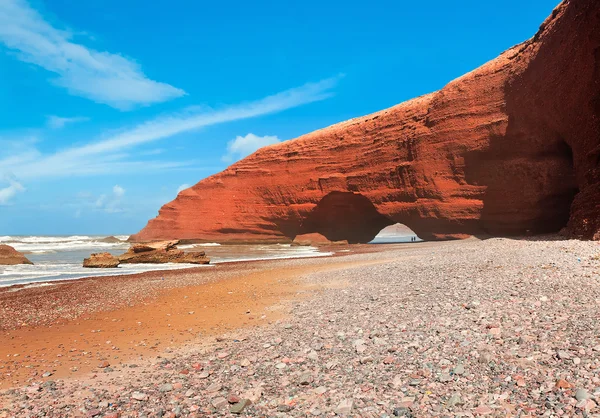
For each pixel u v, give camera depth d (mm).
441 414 4723
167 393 6195
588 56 26000
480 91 45375
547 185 36250
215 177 78062
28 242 87125
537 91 35219
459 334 7488
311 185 65312
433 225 48750
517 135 39812
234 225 72688
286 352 7844
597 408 4320
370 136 60312
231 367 7242
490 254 19844
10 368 8086
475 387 5348
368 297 12523
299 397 5684
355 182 59406
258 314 12172
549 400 4684
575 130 29375
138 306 14953
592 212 24031
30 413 5648
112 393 6371
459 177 46281
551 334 6832
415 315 9383
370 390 5641
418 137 51156
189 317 12539
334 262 28219
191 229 75750
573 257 15750
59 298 17516
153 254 35625
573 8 27672
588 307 8227
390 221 63719
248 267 28922
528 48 39219
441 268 16625
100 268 31766
